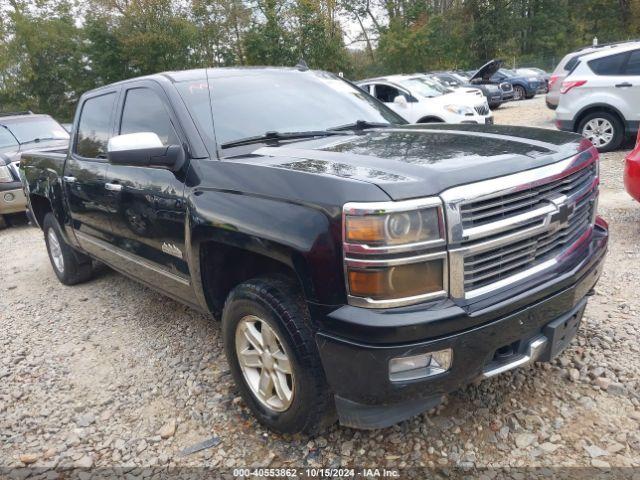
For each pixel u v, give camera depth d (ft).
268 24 91.09
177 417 10.28
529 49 148.15
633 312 12.56
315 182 7.76
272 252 8.12
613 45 33.40
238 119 11.18
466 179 7.47
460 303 7.46
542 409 9.49
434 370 7.60
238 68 13.05
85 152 14.61
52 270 20.54
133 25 90.53
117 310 15.70
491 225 7.55
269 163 8.99
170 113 11.07
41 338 14.26
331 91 13.25
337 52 93.25
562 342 9.04
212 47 97.60
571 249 8.98
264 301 8.54
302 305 8.37
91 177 13.69
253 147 10.51
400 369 7.52
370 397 7.57
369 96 14.08
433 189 7.25
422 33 98.99
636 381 10.00
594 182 9.74
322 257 7.43
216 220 9.01
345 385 7.71
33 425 10.45
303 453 8.96
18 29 94.58
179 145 10.54
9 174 28.09
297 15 91.66
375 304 7.22
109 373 12.11
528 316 8.05
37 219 18.65
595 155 9.74
